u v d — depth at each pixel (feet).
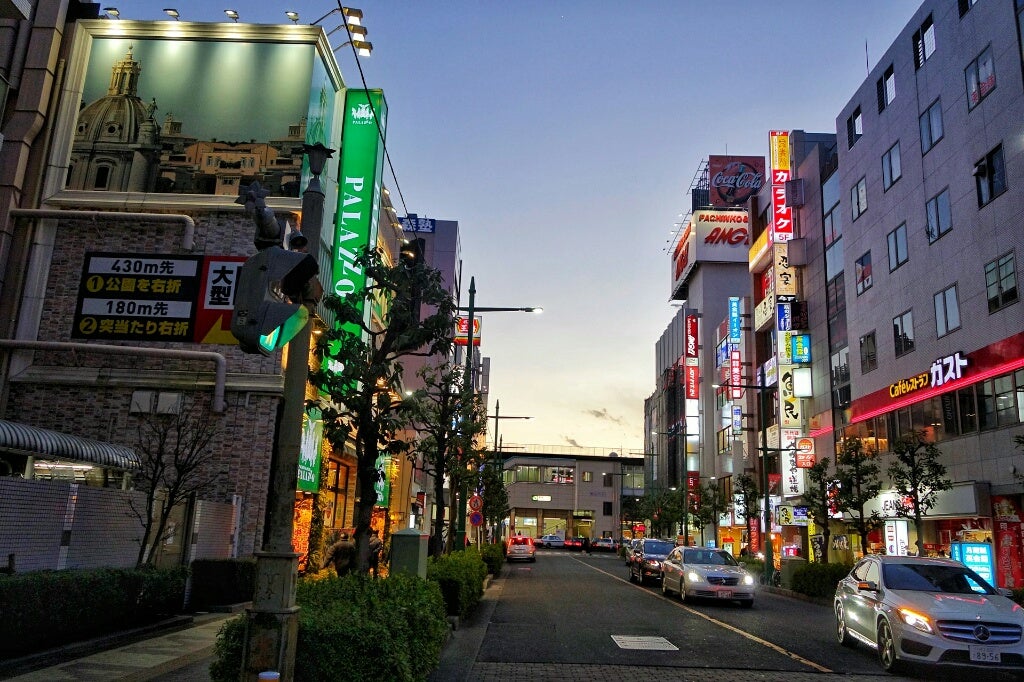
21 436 42.11
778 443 146.10
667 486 263.70
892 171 107.65
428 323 35.47
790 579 88.53
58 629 31.71
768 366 157.17
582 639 43.16
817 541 122.83
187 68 71.00
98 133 69.51
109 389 64.08
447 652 37.29
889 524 101.76
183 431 54.08
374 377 33.40
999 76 82.28
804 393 139.44
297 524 67.87
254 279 18.04
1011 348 78.48
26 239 66.54
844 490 89.15
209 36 71.56
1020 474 70.03
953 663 32.07
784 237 147.74
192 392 63.82
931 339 95.20
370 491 33.45
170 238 67.10
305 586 27.45
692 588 66.49
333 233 75.10
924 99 98.89
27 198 67.67
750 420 176.76
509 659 36.22
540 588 80.69
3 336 64.80
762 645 42.63
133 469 53.42
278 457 20.33
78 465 52.90
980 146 85.66
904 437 83.15
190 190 68.80
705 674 33.47
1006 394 79.15
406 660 23.02
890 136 108.47
